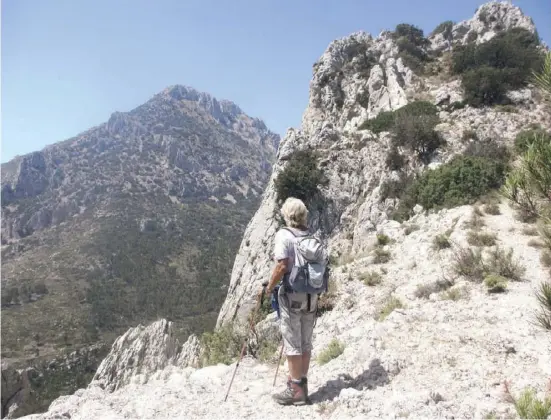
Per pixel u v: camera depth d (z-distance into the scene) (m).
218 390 5.27
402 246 13.90
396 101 43.84
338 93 52.22
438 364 5.09
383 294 9.98
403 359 5.28
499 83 37.28
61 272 155.12
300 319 4.59
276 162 39.25
